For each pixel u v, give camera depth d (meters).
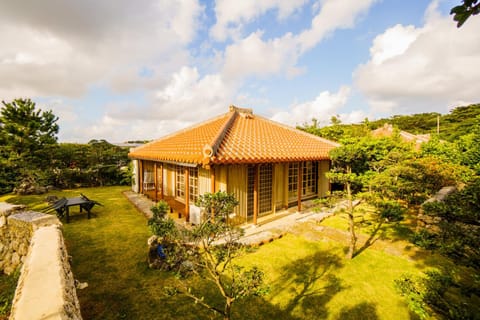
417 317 4.15
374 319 4.12
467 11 1.61
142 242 7.32
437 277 3.08
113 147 22.05
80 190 16.70
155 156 10.78
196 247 3.49
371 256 6.41
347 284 5.14
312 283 5.18
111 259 6.18
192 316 4.14
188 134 13.70
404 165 8.97
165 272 5.53
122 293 4.75
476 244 2.79
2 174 15.30
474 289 2.80
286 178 10.96
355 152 6.21
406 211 10.42
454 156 11.94
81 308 4.30
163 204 4.61
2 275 5.80
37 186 15.36
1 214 6.18
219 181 8.36
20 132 16.12
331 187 13.88
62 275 3.15
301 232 8.14
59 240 4.48
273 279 5.34
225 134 9.83
